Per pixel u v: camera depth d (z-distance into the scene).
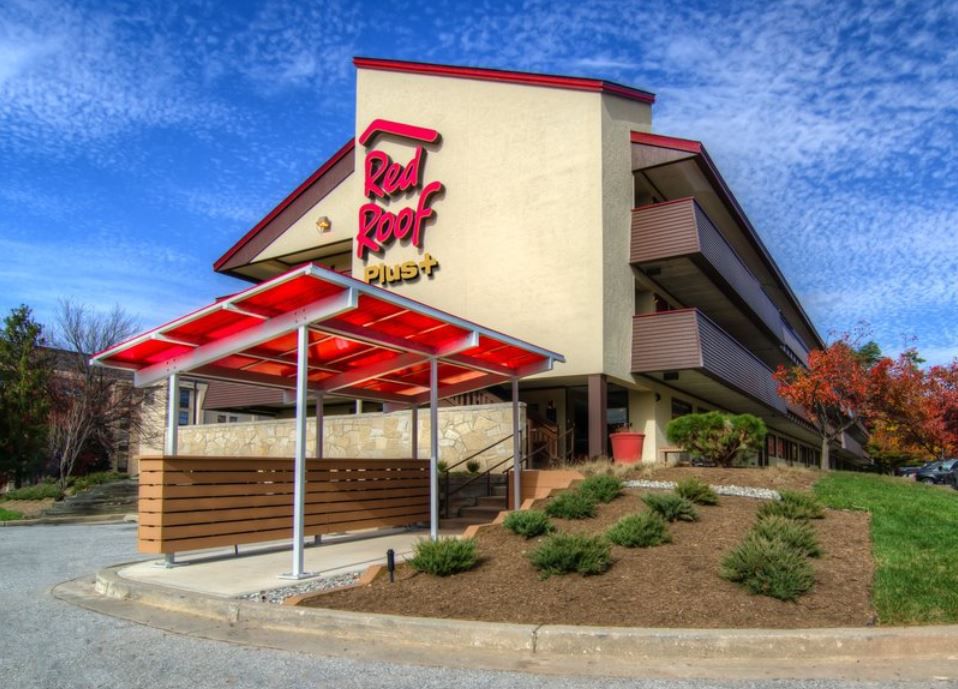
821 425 22.09
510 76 17.23
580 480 11.99
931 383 31.36
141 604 7.29
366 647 5.78
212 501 9.22
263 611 6.41
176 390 9.88
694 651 5.46
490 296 16.78
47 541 13.41
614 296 16.14
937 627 5.63
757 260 25.03
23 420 22.64
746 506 9.93
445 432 15.98
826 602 6.32
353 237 19.77
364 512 11.63
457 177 17.67
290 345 10.15
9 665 5.17
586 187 16.06
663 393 18.95
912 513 9.52
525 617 6.17
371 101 19.25
